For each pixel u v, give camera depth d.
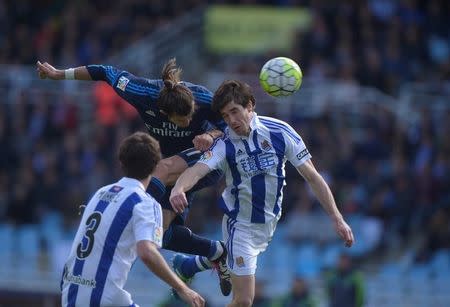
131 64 54.22
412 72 52.44
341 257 36.47
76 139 47.91
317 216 43.22
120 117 47.88
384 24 54.59
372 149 46.38
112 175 46.06
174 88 19.66
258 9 56.22
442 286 43.03
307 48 52.12
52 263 44.78
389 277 42.81
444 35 56.28
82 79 20.88
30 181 46.75
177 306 34.56
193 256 21.69
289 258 43.16
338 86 49.94
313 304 35.97
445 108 50.12
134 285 42.78
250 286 20.42
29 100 50.78
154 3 57.59
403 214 44.22
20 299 44.09
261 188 20.28
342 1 55.31
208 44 56.47
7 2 58.41
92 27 56.16
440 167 45.28
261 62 54.00
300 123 47.41
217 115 20.30
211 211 44.12
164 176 20.23
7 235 46.03
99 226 17.91
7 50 55.50
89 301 17.70
